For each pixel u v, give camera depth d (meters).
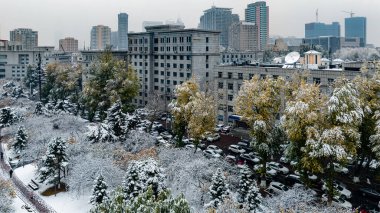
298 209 43.22
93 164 60.22
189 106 75.00
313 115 52.84
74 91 144.75
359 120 53.38
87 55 159.25
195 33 124.75
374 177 66.75
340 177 67.81
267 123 63.88
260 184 63.44
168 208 36.50
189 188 53.94
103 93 104.62
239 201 49.72
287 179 66.25
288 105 56.97
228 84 106.25
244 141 92.31
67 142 73.69
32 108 128.88
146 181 51.28
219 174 49.94
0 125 106.12
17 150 84.56
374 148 54.91
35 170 72.00
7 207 52.84
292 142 57.47
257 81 66.25
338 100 51.19
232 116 105.00
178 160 61.00
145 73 142.38
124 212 37.34
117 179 59.03
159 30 141.75
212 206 46.06
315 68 98.88
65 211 56.62
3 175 73.69
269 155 65.56
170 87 134.75
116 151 67.69
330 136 50.28
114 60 110.75
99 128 79.62
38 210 57.12
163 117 123.25
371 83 60.56
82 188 58.81
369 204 56.72
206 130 73.50
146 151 66.50
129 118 85.38
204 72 129.00
